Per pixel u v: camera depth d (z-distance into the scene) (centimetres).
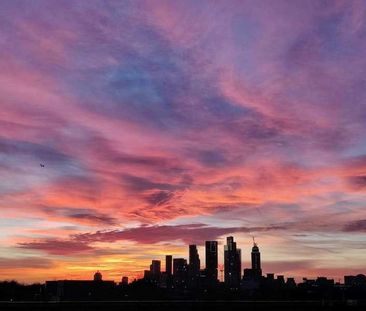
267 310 14700
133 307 13775
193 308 14225
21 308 12738
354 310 15375
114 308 13612
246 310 14525
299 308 15062
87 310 13312
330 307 15262
